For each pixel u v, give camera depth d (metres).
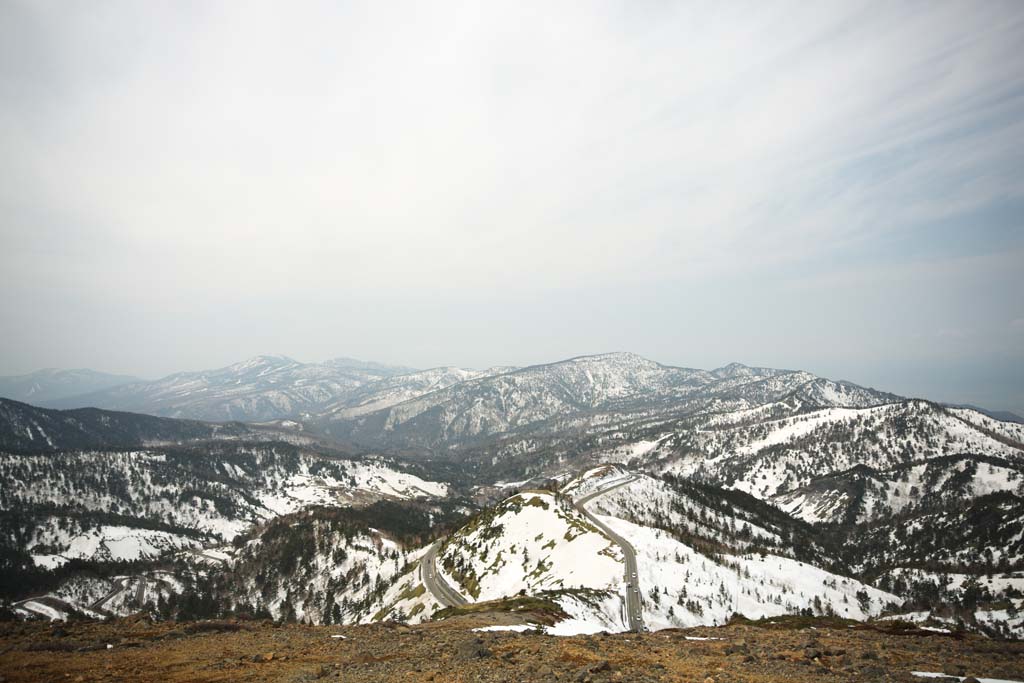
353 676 23.48
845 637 30.16
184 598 177.62
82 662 27.17
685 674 21.14
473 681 21.52
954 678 19.41
